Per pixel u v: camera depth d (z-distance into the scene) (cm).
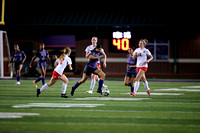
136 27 10225
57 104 3378
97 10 10212
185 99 3944
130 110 3019
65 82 3997
